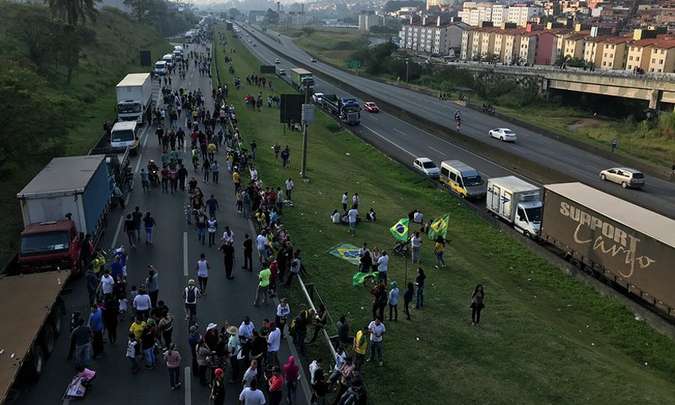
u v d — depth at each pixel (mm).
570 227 34250
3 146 35281
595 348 25438
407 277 30078
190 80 95062
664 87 95938
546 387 21125
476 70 141750
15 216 33438
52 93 56031
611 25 195750
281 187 42938
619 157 62062
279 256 26844
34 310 19281
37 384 19047
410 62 148625
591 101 118062
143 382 19422
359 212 40531
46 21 73312
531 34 175125
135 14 175750
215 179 41000
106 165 33656
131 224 29828
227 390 19141
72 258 25719
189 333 21000
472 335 24578
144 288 22359
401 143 67750
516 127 80438
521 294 30984
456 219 42750
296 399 18953
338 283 28109
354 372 17953
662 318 27906
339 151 64125
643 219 30438
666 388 22484
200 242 31062
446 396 20031
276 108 78750
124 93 56750
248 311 24125
